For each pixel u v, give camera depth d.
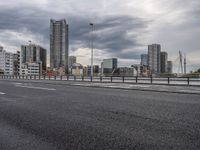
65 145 4.25
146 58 103.38
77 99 11.18
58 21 156.75
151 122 6.02
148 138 4.59
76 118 6.62
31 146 4.23
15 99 11.38
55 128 5.51
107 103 9.69
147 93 14.42
